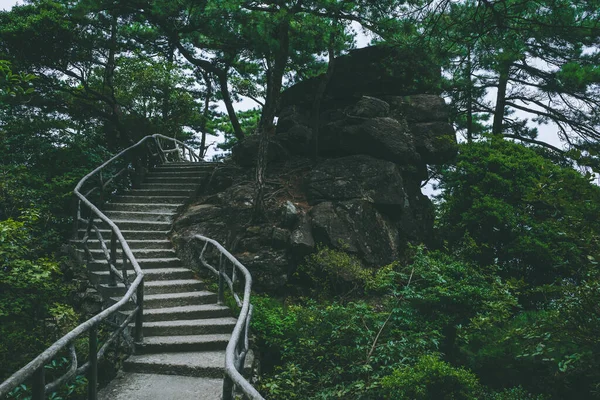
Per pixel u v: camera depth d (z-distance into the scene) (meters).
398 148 12.50
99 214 8.31
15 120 14.66
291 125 14.12
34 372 3.29
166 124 19.33
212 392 5.30
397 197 11.74
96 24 14.48
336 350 8.03
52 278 8.20
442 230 13.48
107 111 17.70
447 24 6.71
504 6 6.29
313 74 14.19
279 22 10.55
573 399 8.51
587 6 6.25
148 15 14.27
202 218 11.19
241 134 17.28
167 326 6.75
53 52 14.28
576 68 13.16
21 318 7.57
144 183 13.18
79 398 6.20
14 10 14.45
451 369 6.93
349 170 12.00
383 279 9.40
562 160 16.77
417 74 13.62
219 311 7.44
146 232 10.34
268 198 11.80
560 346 6.67
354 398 7.23
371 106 13.17
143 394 5.22
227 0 10.40
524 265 12.27
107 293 7.62
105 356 7.09
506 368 9.20
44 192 12.03
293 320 8.54
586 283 5.62
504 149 13.62
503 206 12.24
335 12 11.02
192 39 14.87
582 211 5.45
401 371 7.15
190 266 10.07
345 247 10.54
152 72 18.92
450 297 9.05
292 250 10.44
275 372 7.85
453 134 13.43
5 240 7.00
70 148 14.21
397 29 10.09
